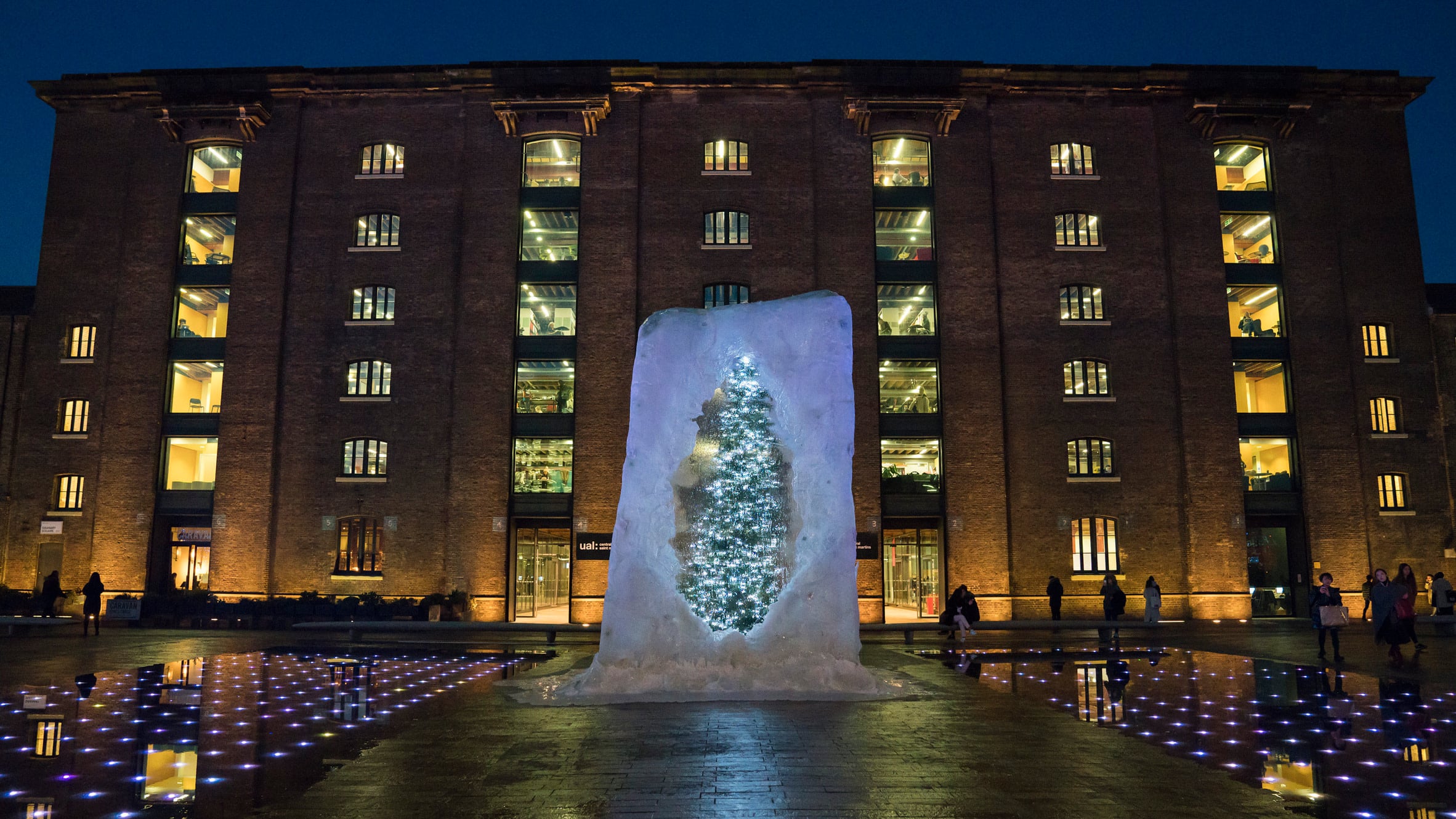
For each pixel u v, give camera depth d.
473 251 35.28
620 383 34.28
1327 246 35.78
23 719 11.42
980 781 7.40
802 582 13.16
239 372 34.62
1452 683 14.90
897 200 35.97
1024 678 15.48
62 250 35.72
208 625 29.69
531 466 34.44
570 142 36.53
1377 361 35.09
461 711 11.07
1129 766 7.95
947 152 36.06
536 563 34.94
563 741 9.05
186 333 36.41
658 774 7.64
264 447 34.16
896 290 35.69
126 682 15.00
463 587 33.22
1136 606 33.44
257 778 8.21
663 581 13.03
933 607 34.66
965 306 35.03
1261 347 35.19
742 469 13.40
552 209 35.84
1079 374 34.97
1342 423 34.62
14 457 34.66
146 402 34.62
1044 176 36.06
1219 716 11.50
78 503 34.34
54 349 35.09
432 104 36.44
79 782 8.05
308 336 35.06
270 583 33.53
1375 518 34.09
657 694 12.24
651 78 36.06
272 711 12.13
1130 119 36.53
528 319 35.34
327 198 35.94
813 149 36.03
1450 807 7.21
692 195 35.75
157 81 36.00
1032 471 34.22
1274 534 35.22
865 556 33.12
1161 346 35.06
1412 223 36.06
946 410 34.31
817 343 13.82
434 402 34.56
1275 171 36.19
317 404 34.66
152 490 34.06
